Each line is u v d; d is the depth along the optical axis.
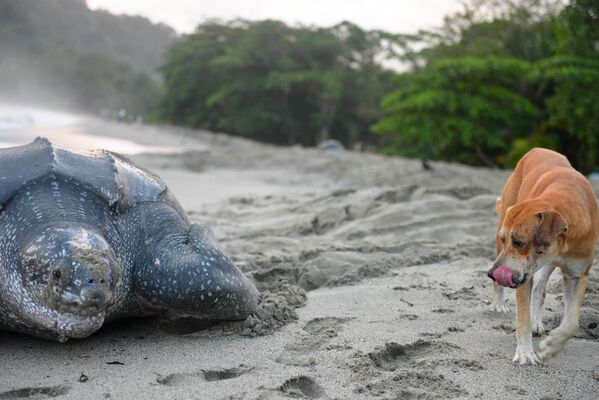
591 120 21.08
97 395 3.48
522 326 3.93
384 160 18.09
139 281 4.45
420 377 3.68
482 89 25.23
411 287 5.41
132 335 4.49
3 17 58.03
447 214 7.91
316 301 5.09
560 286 5.38
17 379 3.71
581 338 4.36
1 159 4.59
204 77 62.56
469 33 30.05
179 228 4.73
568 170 4.20
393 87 55.03
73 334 3.94
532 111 24.42
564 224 3.57
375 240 7.07
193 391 3.51
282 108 55.50
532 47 27.92
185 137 38.66
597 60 21.00
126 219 4.63
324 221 8.09
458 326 4.51
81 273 3.81
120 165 4.95
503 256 3.68
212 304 4.35
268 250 6.71
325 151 22.28
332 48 55.28
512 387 3.58
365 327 4.47
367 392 3.52
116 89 76.38
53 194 4.43
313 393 3.58
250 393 3.47
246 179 14.52
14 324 4.30
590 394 3.53
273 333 4.43
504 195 4.77
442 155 27.72
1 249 4.25
